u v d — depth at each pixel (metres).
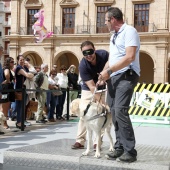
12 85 9.68
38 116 11.36
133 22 35.03
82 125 5.75
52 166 5.26
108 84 4.91
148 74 38.12
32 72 11.04
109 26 4.77
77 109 5.04
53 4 37.25
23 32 38.22
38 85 11.09
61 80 13.59
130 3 35.09
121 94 4.61
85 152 5.20
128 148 4.66
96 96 5.27
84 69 5.40
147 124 11.64
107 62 5.24
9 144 7.33
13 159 5.51
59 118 12.62
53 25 37.25
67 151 5.54
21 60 10.09
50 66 36.88
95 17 36.06
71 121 12.15
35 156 5.37
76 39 36.25
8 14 64.94
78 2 36.56
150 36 33.81
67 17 37.12
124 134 4.64
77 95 14.52
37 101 11.83
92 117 4.91
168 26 33.62
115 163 4.78
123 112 4.59
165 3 33.47
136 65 4.70
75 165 5.09
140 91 12.62
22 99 9.45
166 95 12.27
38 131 9.37
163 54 33.44
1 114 8.82
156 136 8.89
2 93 9.16
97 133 4.98
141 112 12.45
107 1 35.56
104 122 5.03
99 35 35.06
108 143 6.27
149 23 34.38
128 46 4.50
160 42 33.44
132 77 4.66
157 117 12.36
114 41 4.79
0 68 8.77
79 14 36.53
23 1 38.41
